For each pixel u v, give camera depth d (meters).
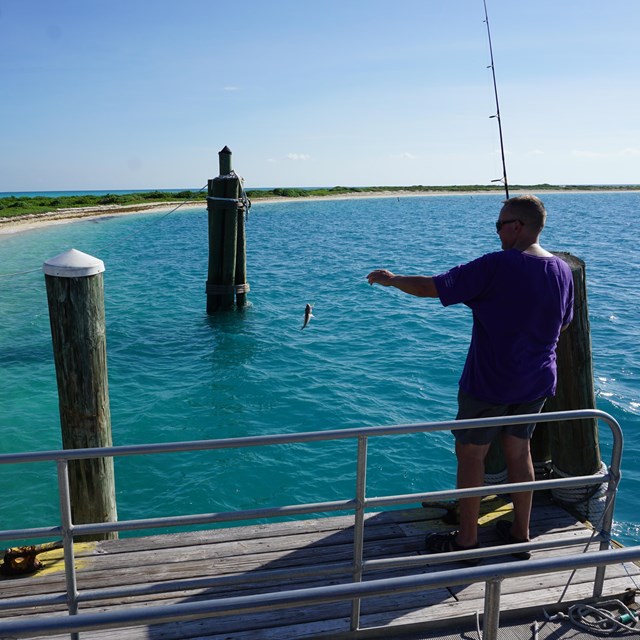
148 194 79.88
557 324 3.21
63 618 1.46
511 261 3.12
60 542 3.59
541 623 3.02
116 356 11.84
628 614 3.02
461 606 3.08
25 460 2.42
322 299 18.16
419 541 3.69
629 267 25.47
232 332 13.84
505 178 4.96
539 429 4.39
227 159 15.05
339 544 3.64
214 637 2.85
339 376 10.51
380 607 3.07
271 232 45.59
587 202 127.06
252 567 3.40
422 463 7.20
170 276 22.81
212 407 9.03
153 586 2.69
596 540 3.20
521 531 3.58
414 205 107.81
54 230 42.75
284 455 7.38
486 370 3.24
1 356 11.41
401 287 3.21
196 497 6.47
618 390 9.62
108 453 2.45
